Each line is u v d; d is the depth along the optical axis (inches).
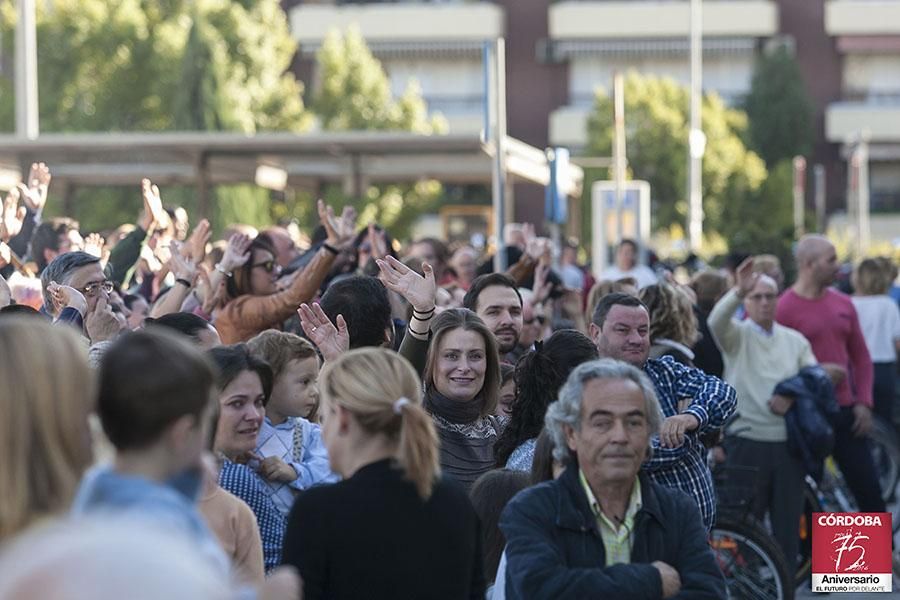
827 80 5255.9
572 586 375.6
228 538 417.4
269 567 465.4
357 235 1015.0
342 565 371.9
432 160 1813.5
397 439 379.9
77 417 267.7
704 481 567.5
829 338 928.9
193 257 802.2
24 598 181.6
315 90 4114.2
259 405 472.4
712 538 738.2
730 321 837.8
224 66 2898.6
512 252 1188.5
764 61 5103.3
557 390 533.6
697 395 573.0
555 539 391.5
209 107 2859.3
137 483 272.8
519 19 5191.9
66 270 605.9
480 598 399.5
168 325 539.2
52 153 1637.6
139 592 180.7
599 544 391.2
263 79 3408.0
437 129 3966.5
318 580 372.2
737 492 743.1
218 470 465.7
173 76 3198.8
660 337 689.0
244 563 420.2
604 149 4554.6
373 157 1788.9
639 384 395.5
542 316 856.9
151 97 3235.7
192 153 1673.2
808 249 928.9
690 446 564.1
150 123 3255.4
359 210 3070.9
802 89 5088.6
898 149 5172.2
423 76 5162.4
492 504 474.9
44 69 3218.5
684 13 5123.0
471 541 389.7
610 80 5191.9
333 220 741.3
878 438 1116.5
